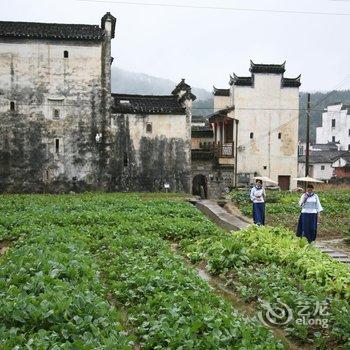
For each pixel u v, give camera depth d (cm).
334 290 1027
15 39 3794
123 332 818
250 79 4488
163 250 1454
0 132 3784
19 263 1069
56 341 717
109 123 3941
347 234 1858
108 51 3928
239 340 766
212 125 5116
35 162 3828
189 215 2339
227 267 1273
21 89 3812
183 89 4172
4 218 1953
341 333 845
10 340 687
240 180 4466
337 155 6756
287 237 1464
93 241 1647
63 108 3872
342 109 8769
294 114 4531
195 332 786
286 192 3756
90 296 880
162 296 945
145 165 4028
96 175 3919
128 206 2553
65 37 3828
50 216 2062
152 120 4044
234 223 2136
